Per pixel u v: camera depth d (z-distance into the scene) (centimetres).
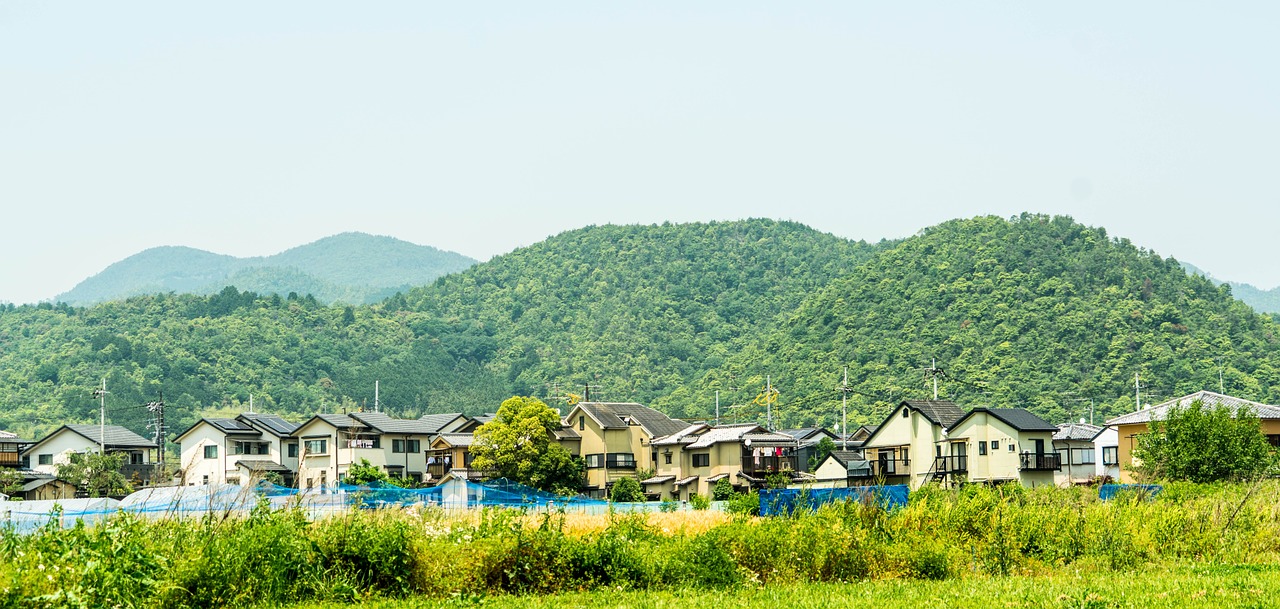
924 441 6488
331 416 7725
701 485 7306
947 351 11562
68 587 1695
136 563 1789
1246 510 2881
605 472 7425
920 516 2681
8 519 2222
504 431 6919
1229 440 4984
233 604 1859
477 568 2094
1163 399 9856
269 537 1966
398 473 7700
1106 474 6900
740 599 1941
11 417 11144
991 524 2606
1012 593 1969
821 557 2298
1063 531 2608
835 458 6612
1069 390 10294
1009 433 6062
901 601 1902
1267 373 10331
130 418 11412
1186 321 11381
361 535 2052
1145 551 2595
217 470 7569
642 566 2186
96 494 6481
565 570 2133
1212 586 1997
